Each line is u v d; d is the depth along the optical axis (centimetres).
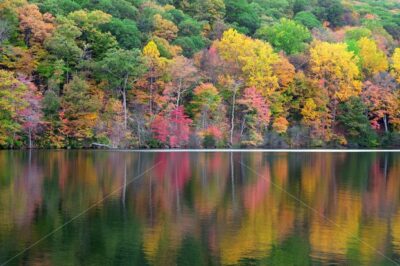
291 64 8031
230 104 7694
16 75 6303
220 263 1324
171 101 7169
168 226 1717
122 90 6994
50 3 7381
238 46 7994
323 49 8094
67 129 6394
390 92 8162
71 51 6781
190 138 7012
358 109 7838
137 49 6856
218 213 1956
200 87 7175
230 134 7356
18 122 6038
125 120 6731
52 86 6500
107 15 7450
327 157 5281
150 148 6812
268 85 7756
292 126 7938
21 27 6719
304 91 8056
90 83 6862
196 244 1495
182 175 3297
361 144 7969
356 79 8406
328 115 7950
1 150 5809
